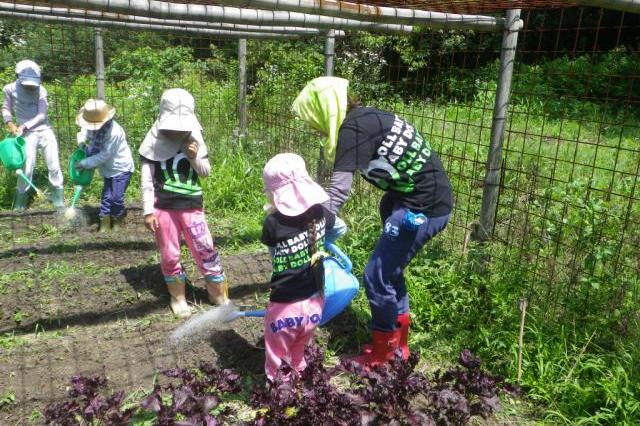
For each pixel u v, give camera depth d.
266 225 3.21
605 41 16.34
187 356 3.80
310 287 3.23
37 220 6.49
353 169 3.24
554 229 4.46
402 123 3.34
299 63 11.43
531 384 3.46
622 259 4.26
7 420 3.13
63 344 3.91
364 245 5.25
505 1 3.77
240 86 8.48
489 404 2.81
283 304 3.22
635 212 5.18
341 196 3.26
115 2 3.20
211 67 11.14
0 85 11.08
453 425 2.87
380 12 3.58
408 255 3.46
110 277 4.95
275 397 2.72
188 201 4.18
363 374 2.88
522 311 3.44
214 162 7.98
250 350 3.88
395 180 3.35
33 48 11.28
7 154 6.55
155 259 5.39
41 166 8.00
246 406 3.32
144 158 4.11
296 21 4.27
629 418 3.03
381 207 3.69
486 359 3.77
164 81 9.35
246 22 3.85
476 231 4.62
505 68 4.23
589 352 3.69
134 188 7.73
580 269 3.98
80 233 6.20
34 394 3.34
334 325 4.23
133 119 8.65
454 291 4.24
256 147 8.10
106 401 2.85
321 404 2.68
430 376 3.66
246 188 7.21
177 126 3.95
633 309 3.71
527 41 16.86
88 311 4.38
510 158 8.29
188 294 4.72
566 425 3.18
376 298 3.49
